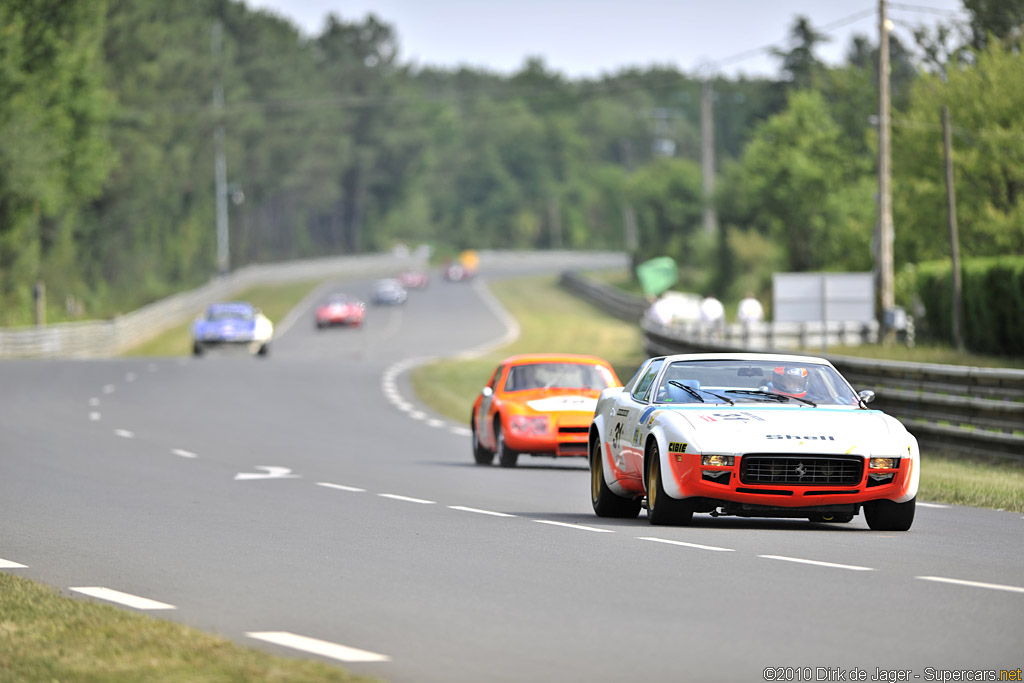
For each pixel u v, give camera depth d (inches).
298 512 2253.9
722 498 1930.4
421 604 1385.3
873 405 3730.3
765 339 7691.9
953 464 3196.4
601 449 2242.9
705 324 7790.4
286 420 4613.7
